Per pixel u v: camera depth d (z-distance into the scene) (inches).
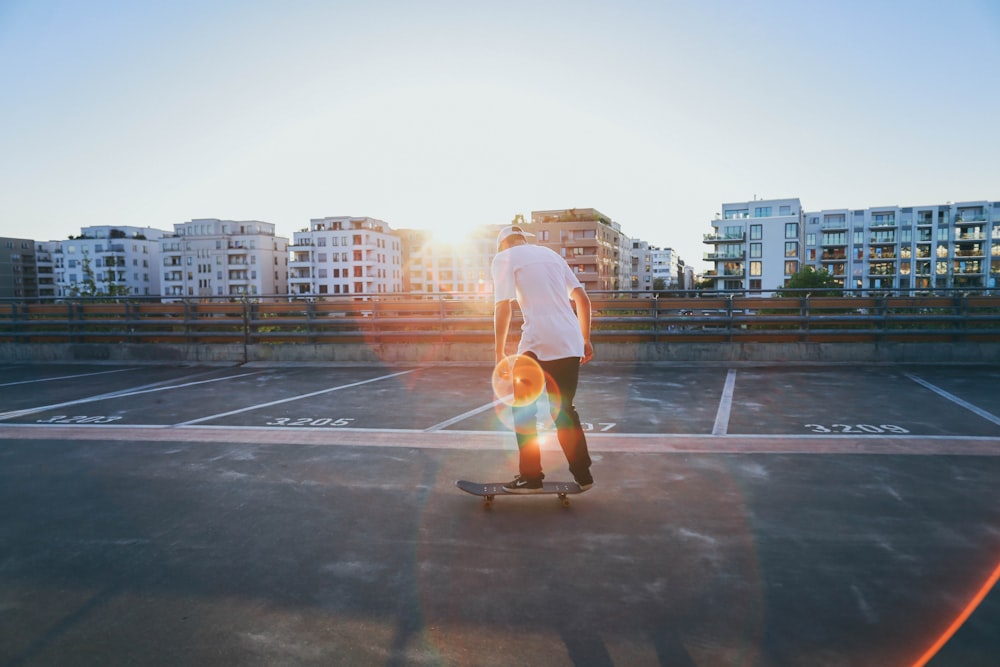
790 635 100.0
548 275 160.2
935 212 4343.0
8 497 176.6
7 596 117.4
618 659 94.3
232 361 543.2
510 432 255.1
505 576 123.0
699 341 497.7
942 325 481.7
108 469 204.4
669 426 261.1
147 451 227.6
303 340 557.9
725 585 117.8
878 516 153.2
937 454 210.4
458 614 108.3
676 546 136.3
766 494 170.9
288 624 105.9
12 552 138.0
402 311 538.6
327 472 198.1
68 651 98.6
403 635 102.0
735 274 4138.8
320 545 139.8
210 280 5032.0
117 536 146.7
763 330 489.4
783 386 370.0
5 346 573.0
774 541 138.4
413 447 230.1
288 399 344.5
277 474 196.4
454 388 385.1
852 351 473.4
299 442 239.1
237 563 130.8
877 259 4426.7
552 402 159.2
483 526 150.0
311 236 5027.1
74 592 118.6
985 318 458.6
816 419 271.1
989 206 4269.2
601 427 261.0
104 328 591.5
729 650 96.1
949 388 352.5
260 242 5000.0
